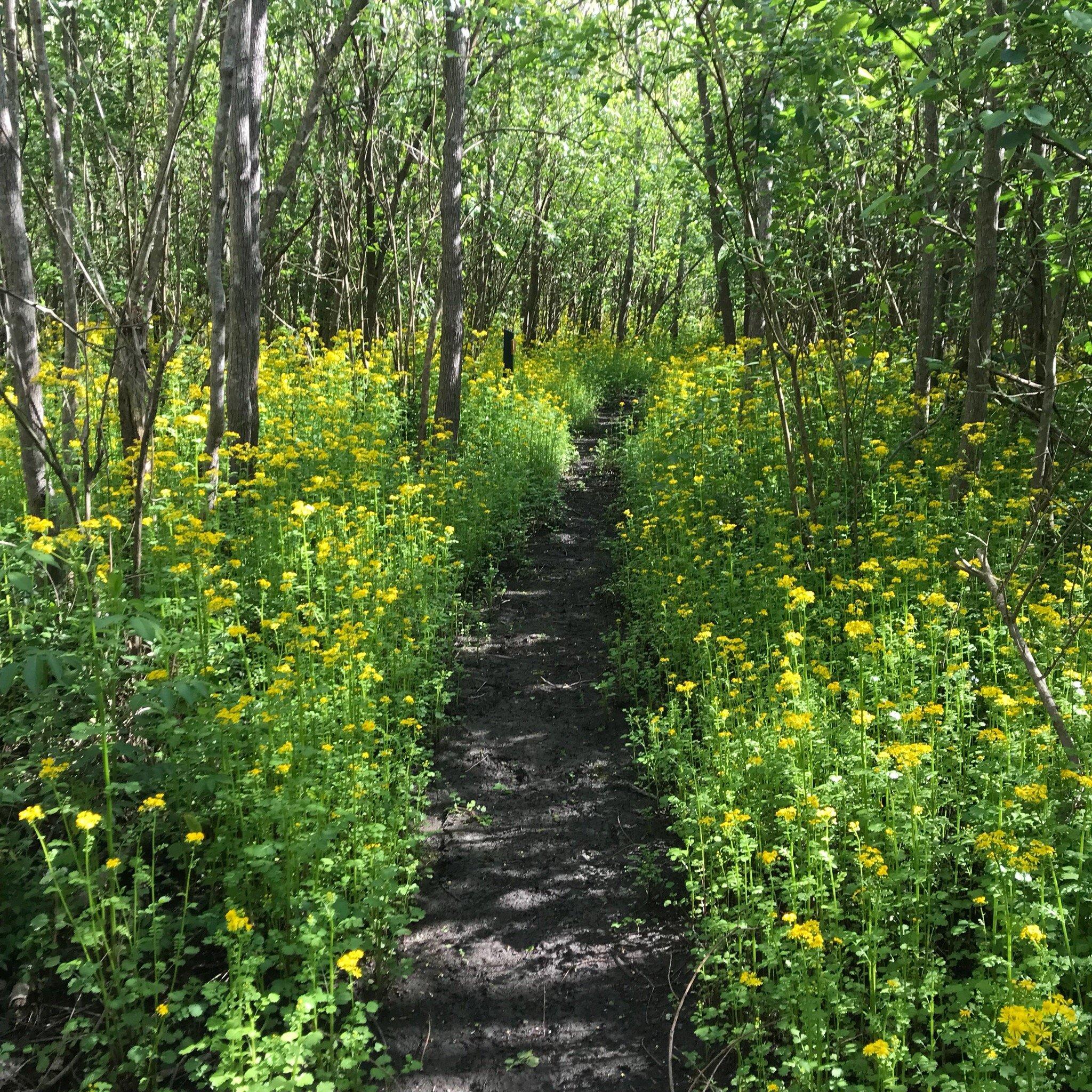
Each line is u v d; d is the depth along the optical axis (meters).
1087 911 3.14
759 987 3.29
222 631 4.71
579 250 24.06
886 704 3.91
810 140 6.20
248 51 6.60
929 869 3.50
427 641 5.68
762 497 7.51
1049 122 3.97
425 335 13.77
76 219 5.45
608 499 10.62
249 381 7.10
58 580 4.86
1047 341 5.73
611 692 5.90
